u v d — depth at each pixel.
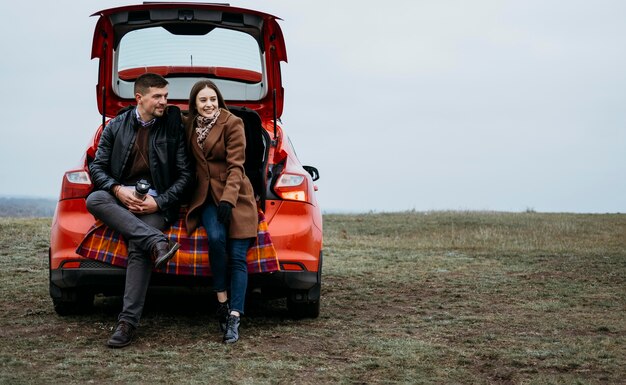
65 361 4.75
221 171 5.55
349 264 9.93
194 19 6.05
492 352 5.21
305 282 5.81
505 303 7.16
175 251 5.23
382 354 5.15
